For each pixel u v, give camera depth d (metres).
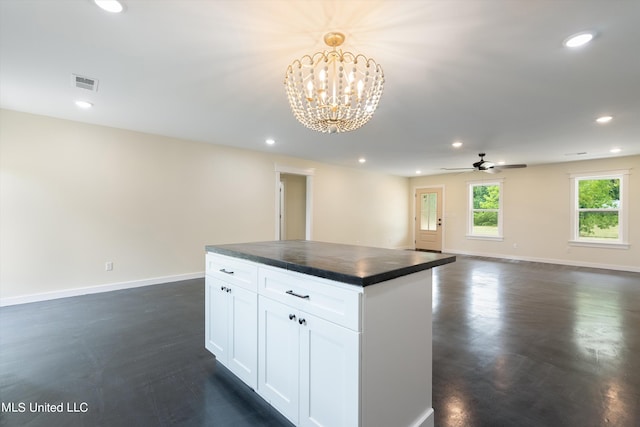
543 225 7.01
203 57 2.26
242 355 1.98
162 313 3.38
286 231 7.61
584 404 1.84
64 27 1.89
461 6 1.66
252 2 1.65
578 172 6.55
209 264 2.36
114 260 4.28
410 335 1.57
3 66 2.42
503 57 2.21
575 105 3.15
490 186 7.96
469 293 4.32
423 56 2.20
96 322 3.10
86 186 4.04
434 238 9.00
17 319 3.15
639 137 4.44
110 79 2.64
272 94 2.95
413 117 3.56
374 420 1.35
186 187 4.93
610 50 2.10
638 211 5.89
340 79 2.06
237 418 1.71
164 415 1.73
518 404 1.85
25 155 3.62
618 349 2.56
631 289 4.55
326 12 1.73
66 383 2.03
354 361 1.29
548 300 3.98
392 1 1.63
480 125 3.88
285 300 1.64
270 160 6.02
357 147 5.31
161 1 1.65
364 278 1.25
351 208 7.80
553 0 1.60
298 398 1.55
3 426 1.62
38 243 3.72
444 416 1.74
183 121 3.87
